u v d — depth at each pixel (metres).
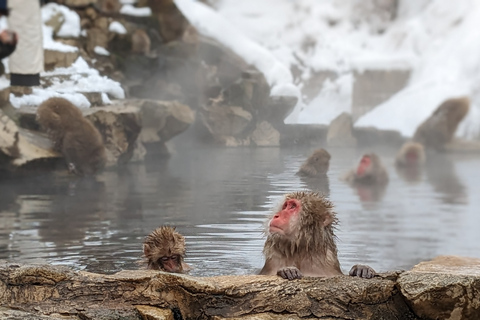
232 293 3.73
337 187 9.93
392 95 23.50
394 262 5.88
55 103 10.98
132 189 9.62
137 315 3.67
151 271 3.98
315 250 4.31
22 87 12.31
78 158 11.02
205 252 5.41
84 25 15.44
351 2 26.23
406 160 14.18
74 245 6.02
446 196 10.43
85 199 8.84
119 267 5.14
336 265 4.39
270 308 3.70
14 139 10.52
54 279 3.86
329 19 25.77
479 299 3.61
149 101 13.68
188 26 17.33
